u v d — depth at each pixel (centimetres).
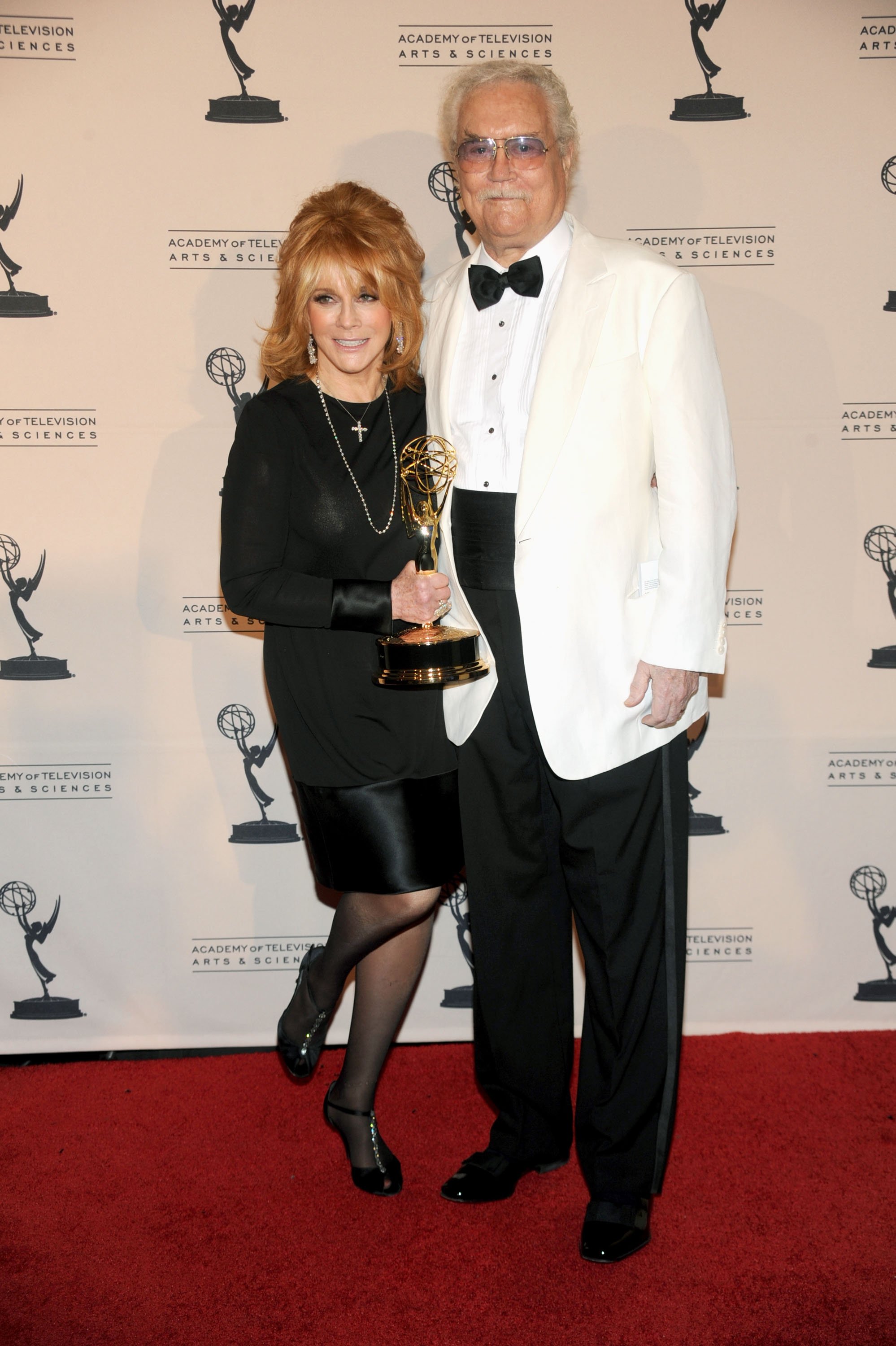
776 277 204
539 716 153
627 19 197
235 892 226
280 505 166
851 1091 204
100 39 197
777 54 197
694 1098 203
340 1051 229
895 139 199
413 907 176
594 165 201
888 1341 142
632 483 154
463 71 159
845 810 220
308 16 197
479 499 160
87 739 219
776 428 208
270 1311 151
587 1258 160
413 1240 167
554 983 178
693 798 221
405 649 153
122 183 202
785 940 226
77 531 213
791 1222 168
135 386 208
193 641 217
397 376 174
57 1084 217
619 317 152
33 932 225
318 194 176
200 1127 200
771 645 215
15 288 204
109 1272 160
